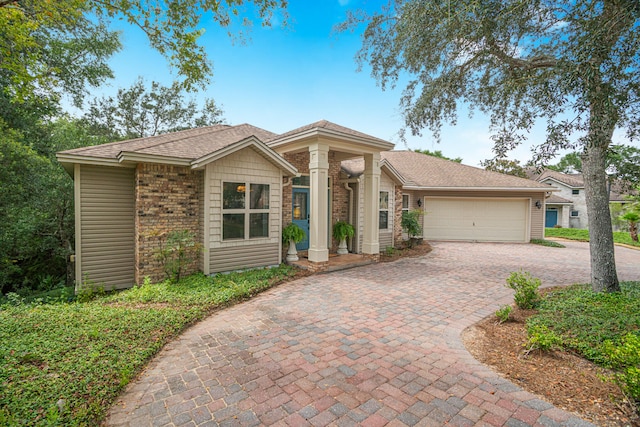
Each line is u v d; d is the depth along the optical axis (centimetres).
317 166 794
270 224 827
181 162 697
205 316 499
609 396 277
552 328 423
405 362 351
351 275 786
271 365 344
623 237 1769
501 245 1407
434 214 1571
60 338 378
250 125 1216
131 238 723
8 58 588
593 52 337
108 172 694
